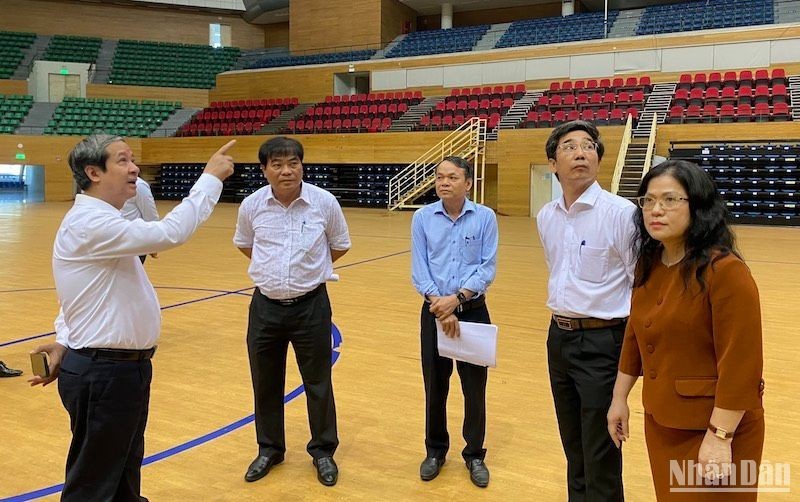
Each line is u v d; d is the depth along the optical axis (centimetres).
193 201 202
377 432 328
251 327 282
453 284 271
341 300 638
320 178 1861
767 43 1680
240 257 925
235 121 2103
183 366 434
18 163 1912
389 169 1775
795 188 1329
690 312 162
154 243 192
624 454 297
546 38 2038
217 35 2666
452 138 1658
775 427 322
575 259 218
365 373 419
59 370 209
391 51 2230
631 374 192
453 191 267
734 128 1400
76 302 196
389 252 970
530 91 1867
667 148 1448
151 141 2045
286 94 2272
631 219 208
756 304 154
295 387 395
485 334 255
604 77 1850
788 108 1414
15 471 281
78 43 2405
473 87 2005
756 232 1208
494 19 2473
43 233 1160
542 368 426
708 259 158
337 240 291
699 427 163
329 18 2375
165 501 257
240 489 268
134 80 2358
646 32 1914
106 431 199
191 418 344
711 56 1734
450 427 333
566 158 215
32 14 2403
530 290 683
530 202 1570
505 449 306
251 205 281
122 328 199
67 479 203
